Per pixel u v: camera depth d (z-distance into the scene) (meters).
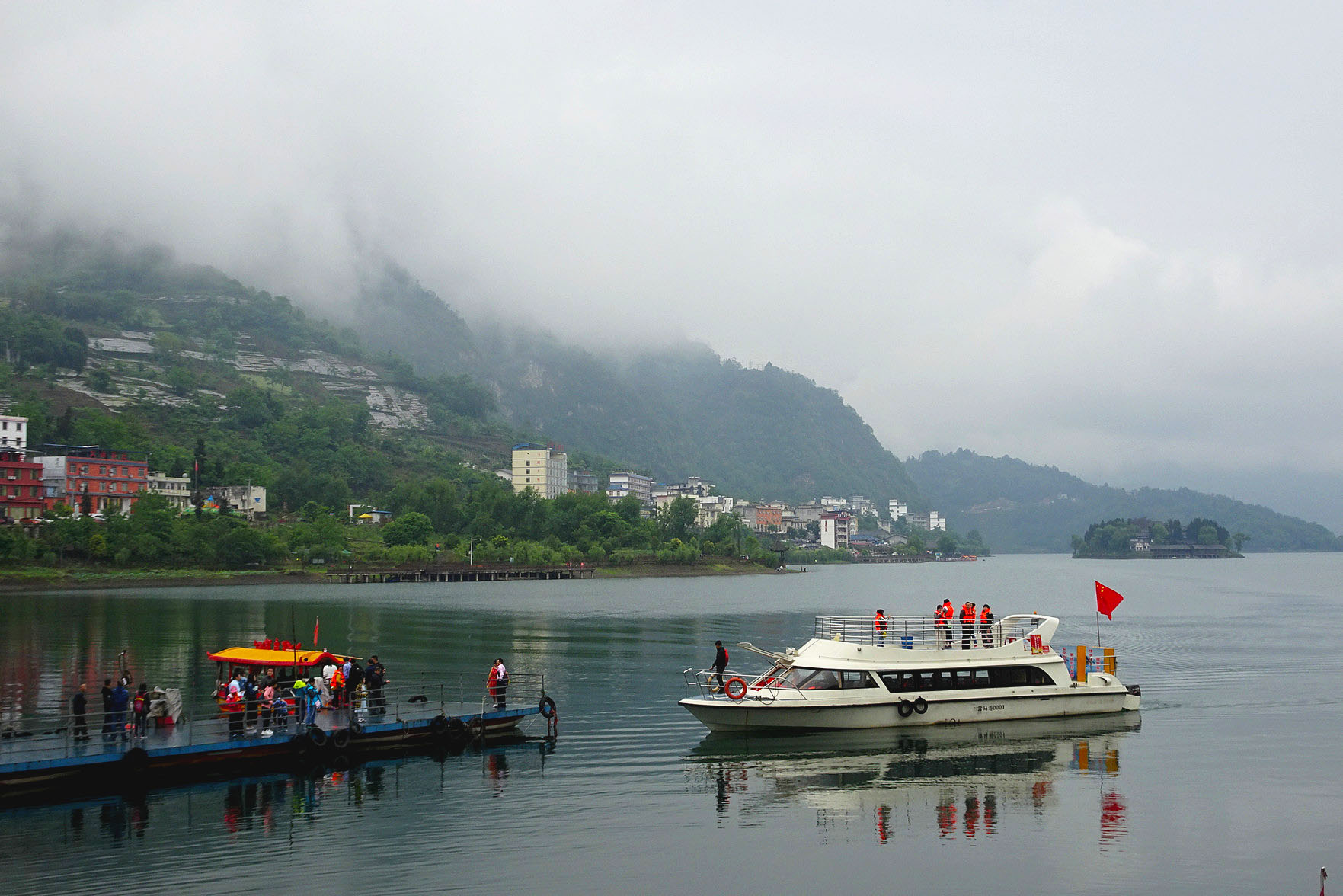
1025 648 62.47
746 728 58.03
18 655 92.88
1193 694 76.31
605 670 87.44
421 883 35.62
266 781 48.72
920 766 51.88
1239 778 50.00
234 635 112.12
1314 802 45.94
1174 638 123.44
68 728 48.84
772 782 49.00
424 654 98.19
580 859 38.22
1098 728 60.91
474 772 50.88
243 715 54.53
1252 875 37.03
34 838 40.09
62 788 46.66
